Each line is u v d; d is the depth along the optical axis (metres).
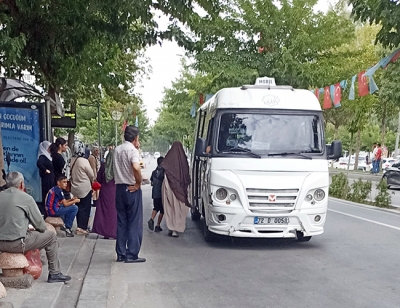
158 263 8.29
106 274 7.37
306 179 9.21
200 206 11.23
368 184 18.66
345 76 20.31
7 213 6.08
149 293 6.59
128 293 6.59
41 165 10.36
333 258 8.67
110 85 13.98
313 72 19.86
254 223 9.08
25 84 11.12
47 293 6.06
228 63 19.78
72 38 10.97
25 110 10.68
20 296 5.92
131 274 7.55
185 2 8.99
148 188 25.61
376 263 8.28
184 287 6.88
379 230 11.76
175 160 10.86
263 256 8.86
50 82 12.54
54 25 10.87
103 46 12.33
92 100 21.41
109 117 36.38
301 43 20.27
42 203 10.75
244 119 9.66
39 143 10.74
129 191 8.16
